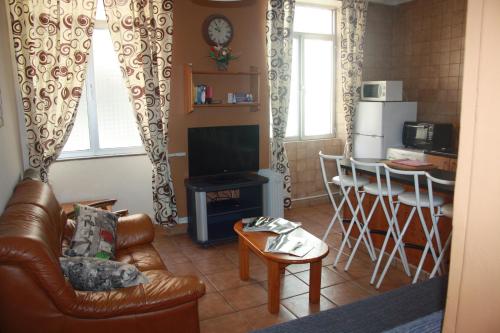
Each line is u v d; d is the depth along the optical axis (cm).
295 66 562
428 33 550
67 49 401
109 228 303
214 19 461
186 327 216
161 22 432
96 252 284
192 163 441
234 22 475
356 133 572
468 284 52
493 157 47
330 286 336
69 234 305
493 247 48
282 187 470
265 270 371
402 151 509
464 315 52
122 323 204
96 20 438
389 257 339
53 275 188
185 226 480
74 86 408
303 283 342
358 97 567
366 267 370
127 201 468
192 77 452
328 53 585
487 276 49
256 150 472
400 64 594
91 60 440
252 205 462
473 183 49
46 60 391
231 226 464
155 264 290
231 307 305
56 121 406
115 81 455
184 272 370
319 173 589
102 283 212
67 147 442
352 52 550
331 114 601
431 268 330
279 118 515
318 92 586
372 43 587
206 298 319
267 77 505
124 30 424
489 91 47
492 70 46
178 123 462
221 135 450
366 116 552
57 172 432
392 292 98
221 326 279
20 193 270
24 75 381
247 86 493
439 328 75
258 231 331
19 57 377
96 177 450
